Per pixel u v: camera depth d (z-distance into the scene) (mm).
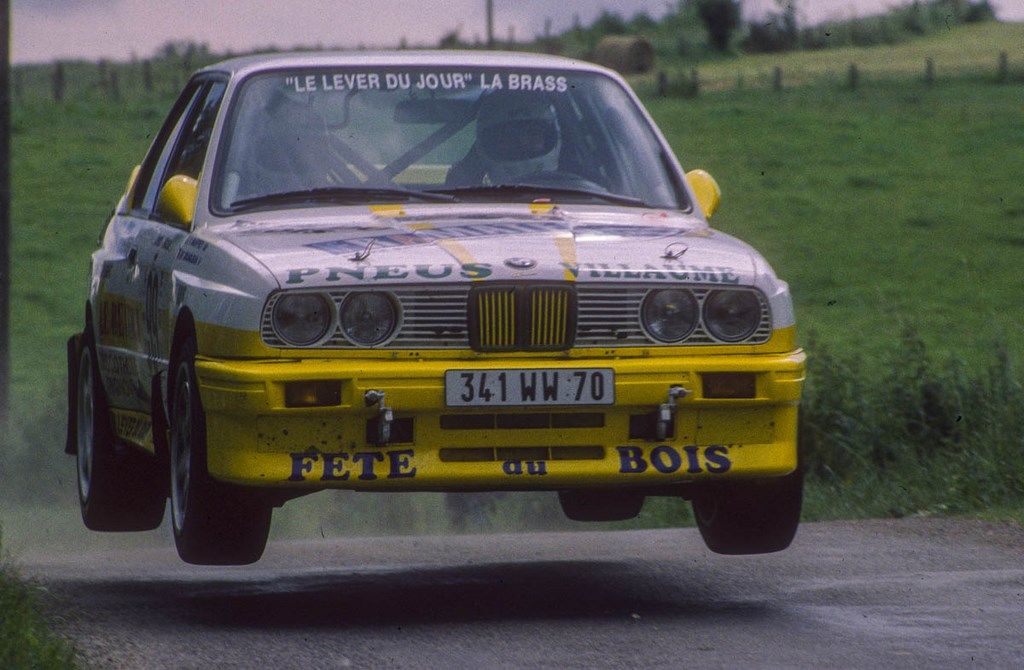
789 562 24000
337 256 18406
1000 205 113500
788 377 18688
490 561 26078
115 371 24375
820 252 99562
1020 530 27031
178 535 19938
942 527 27844
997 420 37031
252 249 18938
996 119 148250
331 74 22750
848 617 18609
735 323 18750
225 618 19406
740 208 113688
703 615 19031
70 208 113062
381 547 28672
